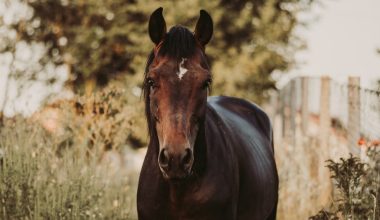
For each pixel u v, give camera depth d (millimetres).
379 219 5871
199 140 4934
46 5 19578
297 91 10586
